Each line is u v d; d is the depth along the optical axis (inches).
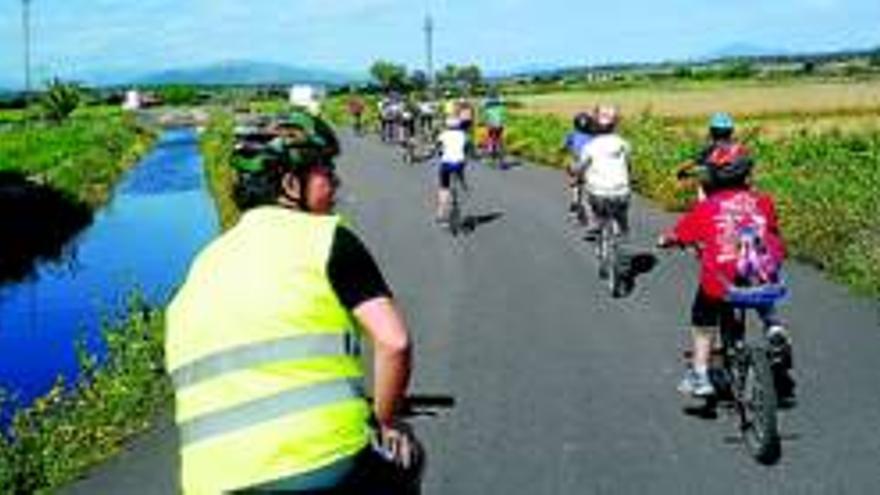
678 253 692.1
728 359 348.5
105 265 988.6
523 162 1476.4
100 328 700.0
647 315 524.4
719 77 5408.5
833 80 4436.5
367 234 859.4
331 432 134.6
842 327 484.4
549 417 374.6
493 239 798.5
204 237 1128.2
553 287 606.5
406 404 389.4
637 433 353.7
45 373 591.8
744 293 327.9
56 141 2588.6
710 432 351.6
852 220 660.1
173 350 139.6
